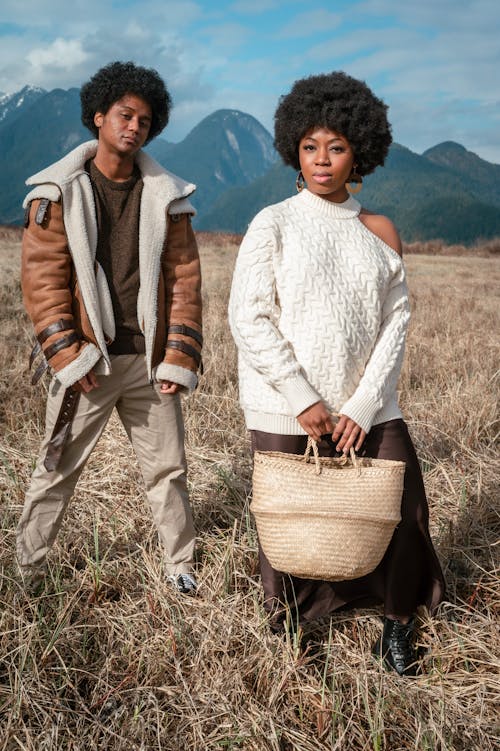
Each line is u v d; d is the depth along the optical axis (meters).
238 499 3.55
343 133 2.22
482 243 48.91
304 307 2.24
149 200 2.56
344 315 2.26
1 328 7.32
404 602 2.41
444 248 45.47
